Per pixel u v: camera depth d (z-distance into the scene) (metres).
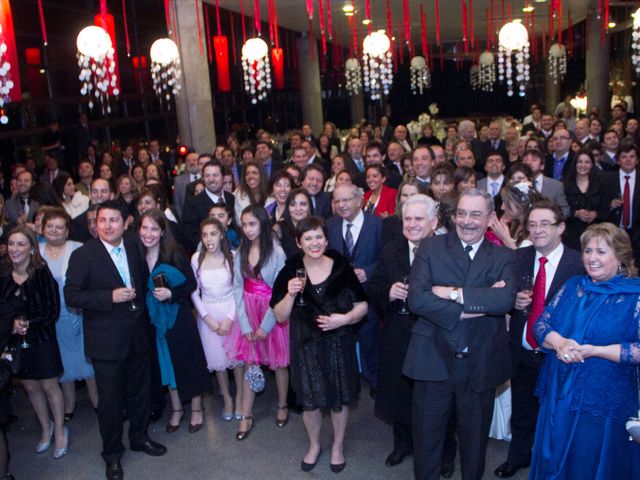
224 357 4.81
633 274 3.08
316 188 6.22
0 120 5.47
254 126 21.41
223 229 4.79
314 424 4.16
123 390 4.32
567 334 3.09
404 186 4.74
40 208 5.30
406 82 33.94
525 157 6.44
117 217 4.18
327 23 16.62
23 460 4.55
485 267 3.33
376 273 4.04
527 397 3.84
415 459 3.57
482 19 17.83
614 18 17.77
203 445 4.60
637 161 7.08
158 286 4.36
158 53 8.71
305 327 4.02
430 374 3.40
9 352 4.18
